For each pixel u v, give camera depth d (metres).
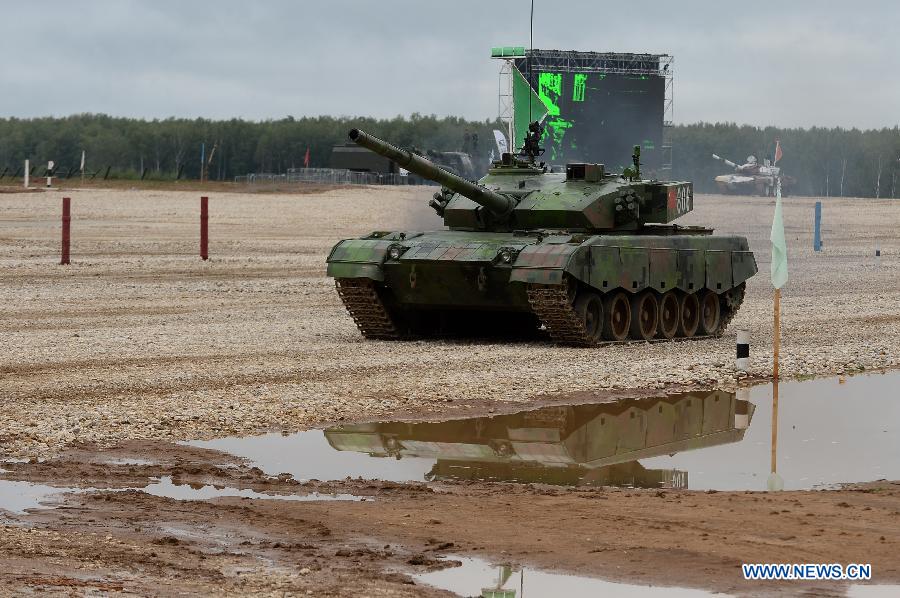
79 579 27.75
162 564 29.61
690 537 33.25
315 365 63.69
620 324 77.06
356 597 27.38
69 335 73.75
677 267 78.81
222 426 48.53
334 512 35.88
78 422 47.66
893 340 78.00
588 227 77.31
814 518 35.53
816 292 113.94
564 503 37.44
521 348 73.00
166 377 58.53
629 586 29.14
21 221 175.38
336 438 47.50
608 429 50.59
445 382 59.19
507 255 71.44
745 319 91.00
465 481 41.16
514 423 51.19
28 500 36.59
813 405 56.50
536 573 30.03
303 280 114.88
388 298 77.12
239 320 85.00
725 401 57.16
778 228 62.47
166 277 114.94
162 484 39.31
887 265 145.62
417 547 32.25
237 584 28.06
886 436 49.91
